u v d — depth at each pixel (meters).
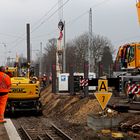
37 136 17.59
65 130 18.98
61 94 35.94
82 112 23.77
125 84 30.39
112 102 25.16
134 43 31.55
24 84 27.42
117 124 17.33
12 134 16.92
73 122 22.28
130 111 20.64
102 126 17.27
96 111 22.27
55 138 17.09
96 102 24.14
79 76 39.44
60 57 47.31
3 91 17.19
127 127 16.39
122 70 32.75
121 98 28.83
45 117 26.94
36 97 27.77
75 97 29.91
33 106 27.67
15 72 31.72
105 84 17.39
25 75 32.56
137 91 26.23
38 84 27.91
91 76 43.88
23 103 27.45
